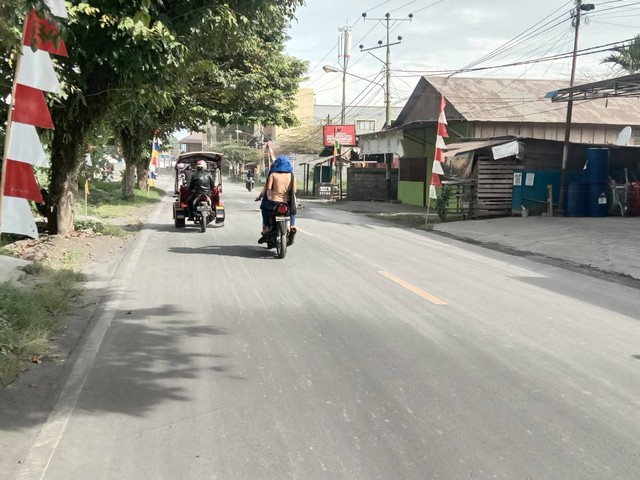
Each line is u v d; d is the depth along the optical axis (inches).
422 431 148.3
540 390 176.6
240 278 340.5
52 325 227.3
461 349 214.4
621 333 242.5
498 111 1031.0
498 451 138.6
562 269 414.9
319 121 2647.6
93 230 518.3
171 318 250.4
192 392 170.9
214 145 3189.0
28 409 156.2
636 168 811.4
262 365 194.2
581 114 1073.5
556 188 788.6
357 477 126.4
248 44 530.6
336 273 361.1
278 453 136.3
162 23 390.3
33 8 188.5
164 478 124.9
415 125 1034.1
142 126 914.1
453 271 383.9
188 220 661.9
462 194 791.1
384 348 213.6
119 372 185.5
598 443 143.4
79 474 125.6
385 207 1093.8
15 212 226.8
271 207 422.3
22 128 225.9
